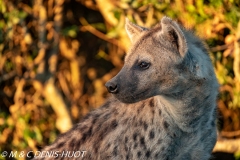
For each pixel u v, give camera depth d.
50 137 13.56
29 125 13.72
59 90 13.82
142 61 8.41
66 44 14.63
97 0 13.39
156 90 8.46
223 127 13.66
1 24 12.73
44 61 13.62
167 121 8.74
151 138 8.80
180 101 8.59
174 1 12.23
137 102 8.87
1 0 12.49
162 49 8.38
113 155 9.01
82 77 15.02
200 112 8.73
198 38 8.90
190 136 8.88
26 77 13.55
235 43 12.00
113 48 14.71
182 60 8.34
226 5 12.04
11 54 13.55
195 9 12.00
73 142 9.41
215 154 14.15
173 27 8.23
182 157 9.01
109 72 14.94
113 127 9.06
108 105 9.31
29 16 13.90
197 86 8.54
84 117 9.61
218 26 12.10
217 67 12.37
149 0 12.27
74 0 14.66
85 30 14.62
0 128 13.26
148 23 12.56
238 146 12.32
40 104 13.96
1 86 14.29
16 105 13.60
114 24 13.39
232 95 12.83
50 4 13.83
